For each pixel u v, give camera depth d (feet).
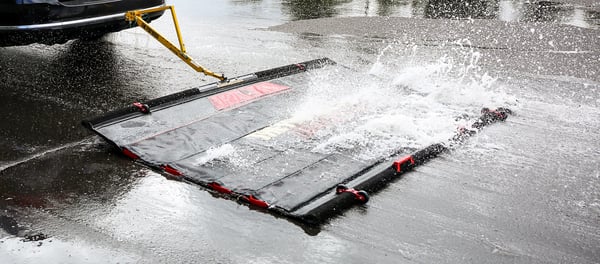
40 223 10.66
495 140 14.46
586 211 11.02
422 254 9.62
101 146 14.10
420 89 18.25
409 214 10.91
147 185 12.05
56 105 17.08
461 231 10.32
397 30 28.17
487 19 30.78
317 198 11.25
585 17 31.42
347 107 16.15
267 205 10.98
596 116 16.33
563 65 21.84
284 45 25.16
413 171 12.69
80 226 10.55
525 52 23.79
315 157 13.00
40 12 17.48
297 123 14.94
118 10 19.26
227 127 14.69
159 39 17.34
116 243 10.00
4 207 11.21
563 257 9.57
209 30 28.17
